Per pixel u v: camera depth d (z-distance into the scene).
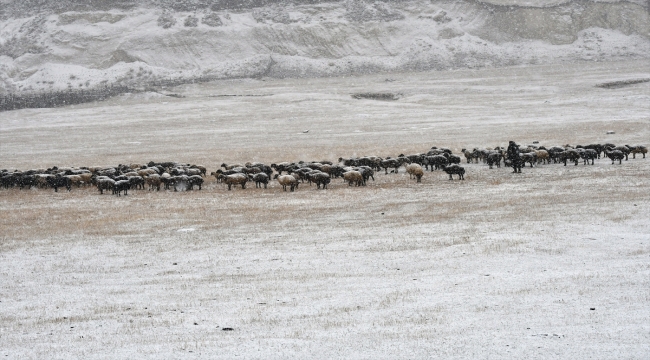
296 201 33.28
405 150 64.00
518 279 16.27
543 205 28.22
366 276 17.50
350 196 34.44
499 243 20.75
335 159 59.91
